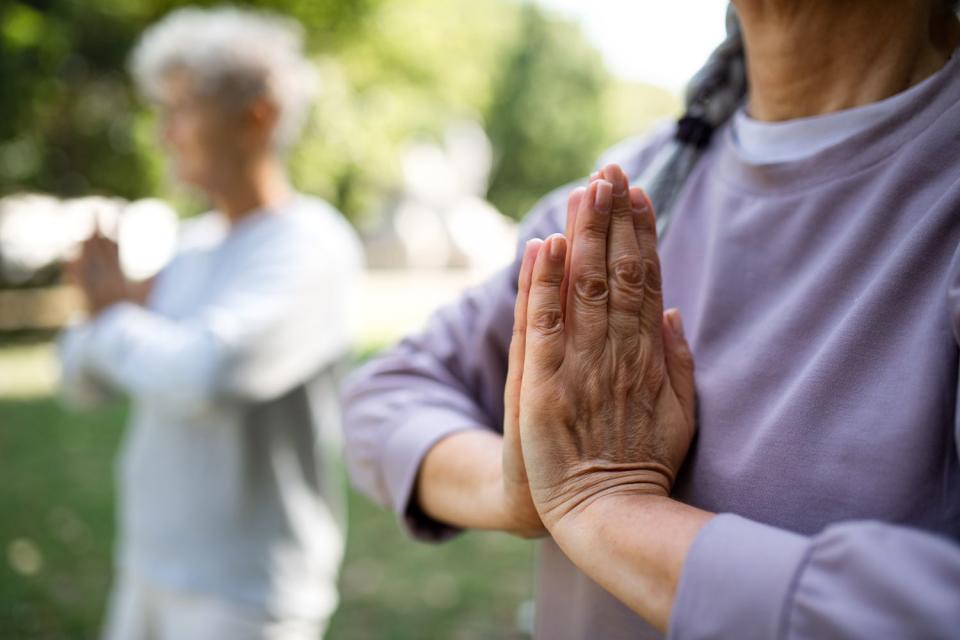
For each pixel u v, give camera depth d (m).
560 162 30.62
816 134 0.81
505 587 4.31
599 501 0.70
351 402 1.11
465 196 28.38
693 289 0.87
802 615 0.54
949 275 0.64
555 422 0.72
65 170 13.04
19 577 4.25
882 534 0.54
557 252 0.71
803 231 0.77
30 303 14.03
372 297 17.92
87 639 3.69
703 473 0.75
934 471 0.63
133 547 2.17
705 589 0.58
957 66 0.72
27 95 11.09
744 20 0.85
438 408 1.02
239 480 2.07
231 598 2.06
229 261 2.20
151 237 13.64
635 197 0.74
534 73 30.14
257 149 2.25
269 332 2.04
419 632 3.82
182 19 2.31
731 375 0.76
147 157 12.46
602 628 0.83
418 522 0.99
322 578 2.20
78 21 11.73
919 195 0.71
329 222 2.28
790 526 0.68
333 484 2.28
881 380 0.67
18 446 6.74
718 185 0.87
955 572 0.51
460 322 1.10
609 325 0.73
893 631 0.50
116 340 2.07
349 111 12.85
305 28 12.02
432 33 13.82
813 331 0.73
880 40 0.78
